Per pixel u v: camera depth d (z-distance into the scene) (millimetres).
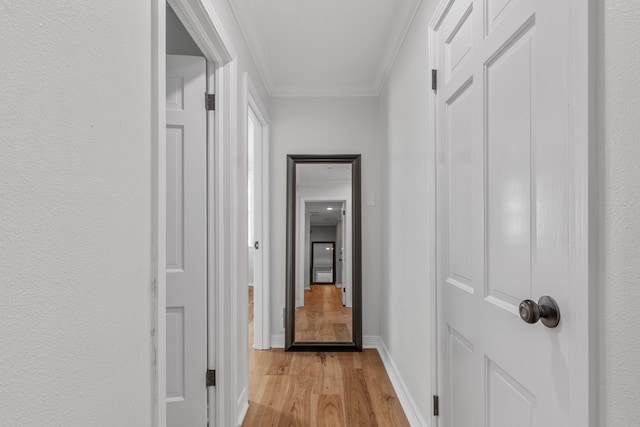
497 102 1058
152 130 855
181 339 1688
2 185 464
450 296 1418
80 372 604
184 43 1969
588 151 658
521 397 923
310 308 3234
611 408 614
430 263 1591
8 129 472
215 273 1728
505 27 996
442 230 1513
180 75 1697
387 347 2777
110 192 687
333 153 3234
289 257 3195
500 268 1040
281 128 3236
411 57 2010
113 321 696
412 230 1992
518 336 929
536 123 860
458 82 1331
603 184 638
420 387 1812
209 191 1729
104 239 668
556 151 778
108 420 678
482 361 1136
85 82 616
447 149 1468
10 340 477
